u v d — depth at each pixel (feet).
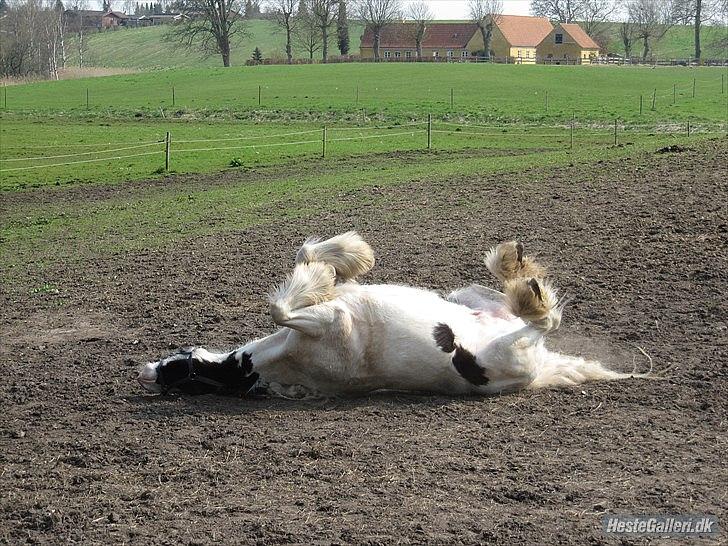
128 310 35.58
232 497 18.06
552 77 244.63
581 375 24.47
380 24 419.95
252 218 57.16
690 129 136.05
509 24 443.32
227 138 131.64
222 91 217.15
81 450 21.08
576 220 44.45
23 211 73.87
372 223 49.29
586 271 35.73
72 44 494.59
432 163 94.38
